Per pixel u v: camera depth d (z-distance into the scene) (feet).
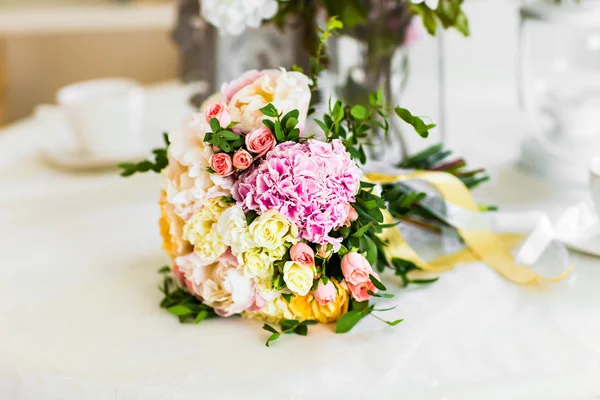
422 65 3.82
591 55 4.04
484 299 3.05
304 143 2.94
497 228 3.44
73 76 11.26
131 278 3.34
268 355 2.81
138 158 4.41
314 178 2.84
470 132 4.61
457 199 3.40
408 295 3.08
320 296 2.87
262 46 4.09
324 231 2.84
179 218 3.03
